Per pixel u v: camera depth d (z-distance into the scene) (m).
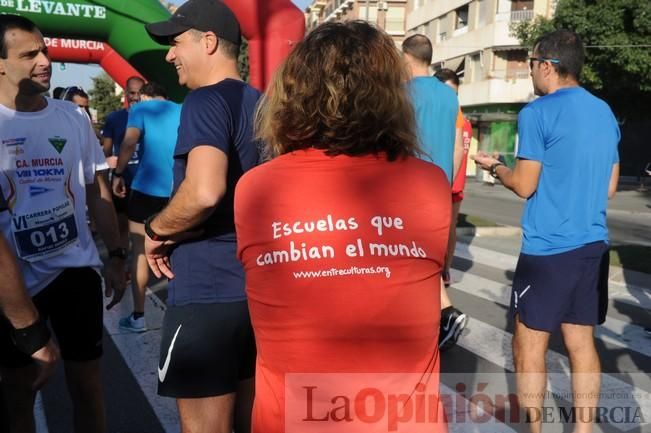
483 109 32.81
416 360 1.35
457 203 5.69
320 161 1.40
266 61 5.70
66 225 2.63
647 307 5.71
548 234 2.83
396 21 46.38
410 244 1.36
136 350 4.42
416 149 1.48
